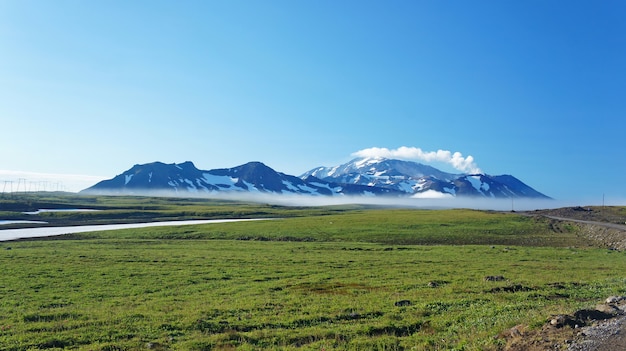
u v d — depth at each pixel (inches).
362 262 2057.1
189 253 2434.8
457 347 674.2
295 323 948.6
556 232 3703.3
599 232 3412.9
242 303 1161.4
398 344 762.2
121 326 933.2
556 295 1185.4
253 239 3511.3
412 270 1774.1
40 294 1359.5
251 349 756.6
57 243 3056.1
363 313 1014.4
